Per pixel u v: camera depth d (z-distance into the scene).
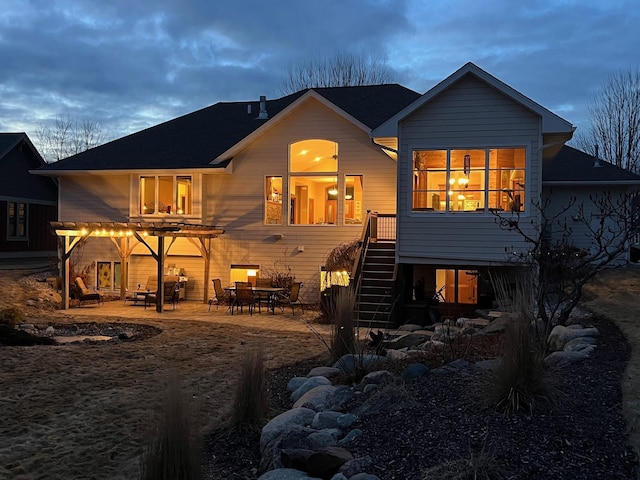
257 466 5.36
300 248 19.48
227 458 5.62
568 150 24.75
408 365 7.68
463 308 16.22
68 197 21.45
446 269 16.33
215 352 11.29
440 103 14.99
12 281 19.56
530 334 5.59
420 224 15.11
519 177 14.61
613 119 39.22
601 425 4.88
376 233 18.41
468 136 14.80
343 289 10.16
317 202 21.38
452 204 14.97
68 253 17.81
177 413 4.30
